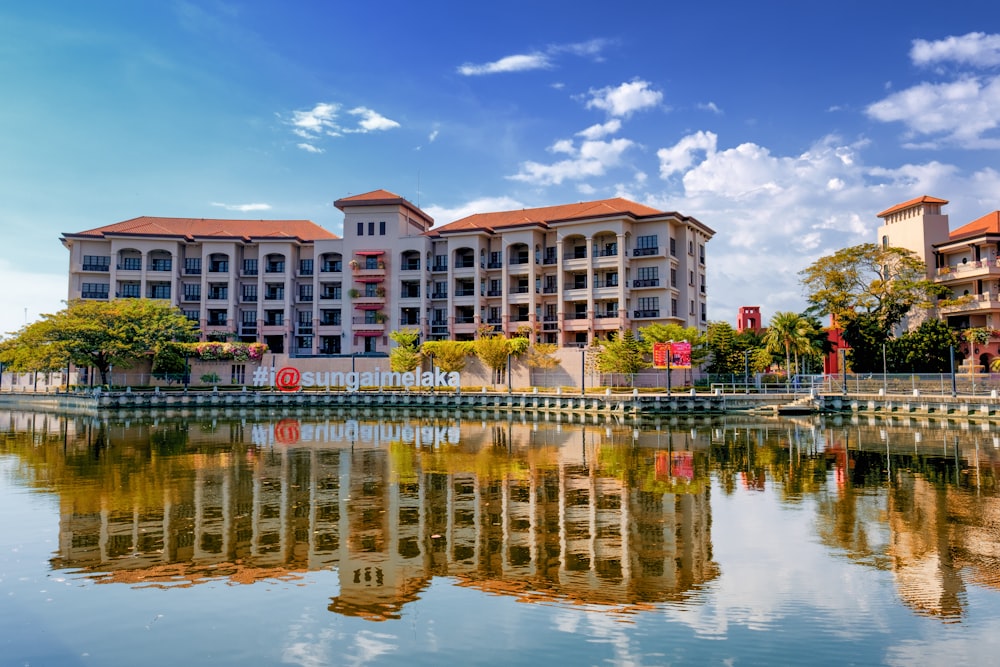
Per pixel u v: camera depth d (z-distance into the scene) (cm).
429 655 1062
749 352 7512
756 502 2222
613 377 7194
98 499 2261
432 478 2697
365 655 1063
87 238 9288
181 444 3941
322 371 8556
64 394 7525
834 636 1130
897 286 7181
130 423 5553
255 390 7850
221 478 2694
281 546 1677
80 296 9325
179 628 1166
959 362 7031
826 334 7856
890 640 1113
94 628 1166
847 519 1969
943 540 1730
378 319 9231
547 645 1099
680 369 7094
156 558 1575
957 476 2736
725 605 1275
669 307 7962
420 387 8025
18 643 1106
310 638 1126
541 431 4819
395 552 1630
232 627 1171
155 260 9625
